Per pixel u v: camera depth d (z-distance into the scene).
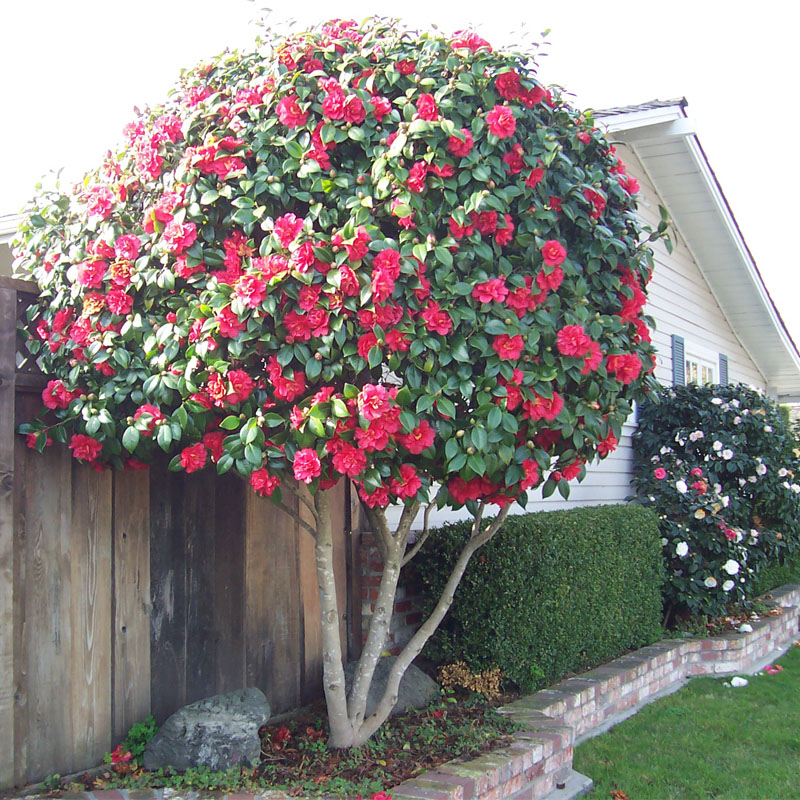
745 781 4.36
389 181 3.02
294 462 2.88
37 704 3.22
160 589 3.73
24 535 3.21
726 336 12.95
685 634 7.09
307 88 3.20
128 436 3.07
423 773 3.40
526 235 3.21
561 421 3.20
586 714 5.07
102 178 3.61
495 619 4.79
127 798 3.08
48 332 3.37
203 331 2.90
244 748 3.36
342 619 4.75
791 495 7.94
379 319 2.85
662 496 7.64
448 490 3.34
